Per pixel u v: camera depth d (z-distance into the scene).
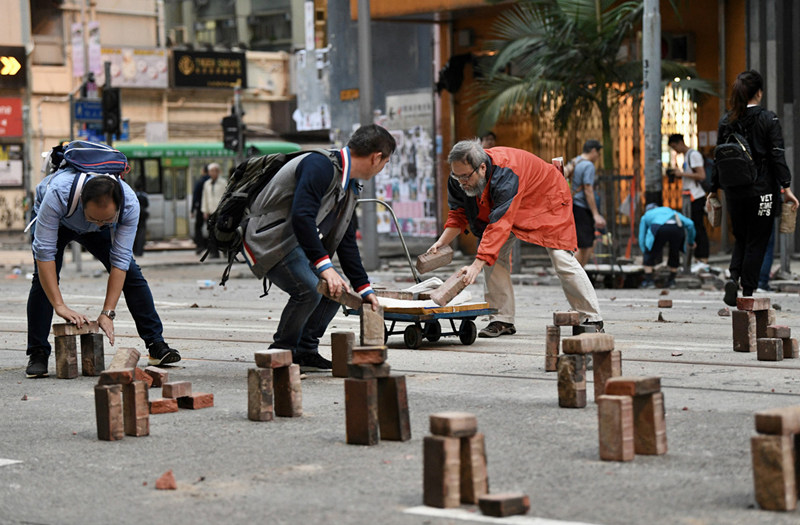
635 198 17.84
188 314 11.80
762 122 10.02
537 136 20.53
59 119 44.09
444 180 22.81
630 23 16.98
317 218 6.63
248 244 6.83
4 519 4.01
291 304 6.95
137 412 5.30
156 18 47.84
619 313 10.94
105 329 7.02
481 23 21.47
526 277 15.96
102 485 4.44
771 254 13.32
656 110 15.72
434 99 22.88
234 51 49.69
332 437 5.16
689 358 7.46
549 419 5.43
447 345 8.47
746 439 4.90
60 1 44.41
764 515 3.76
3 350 8.87
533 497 4.02
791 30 18.86
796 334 8.88
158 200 34.28
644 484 4.18
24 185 43.28
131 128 46.78
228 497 4.19
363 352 4.97
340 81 27.62
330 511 3.95
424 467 3.96
